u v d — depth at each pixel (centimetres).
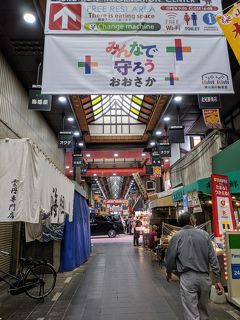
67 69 440
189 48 459
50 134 1515
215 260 352
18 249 854
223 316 479
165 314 494
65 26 455
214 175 645
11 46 827
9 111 902
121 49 452
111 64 446
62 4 462
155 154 1903
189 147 1947
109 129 2022
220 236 617
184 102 1278
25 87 1055
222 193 648
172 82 444
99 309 530
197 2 476
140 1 471
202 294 346
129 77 442
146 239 1750
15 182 451
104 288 693
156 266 1022
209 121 1150
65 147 1361
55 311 522
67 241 954
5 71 878
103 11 464
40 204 511
